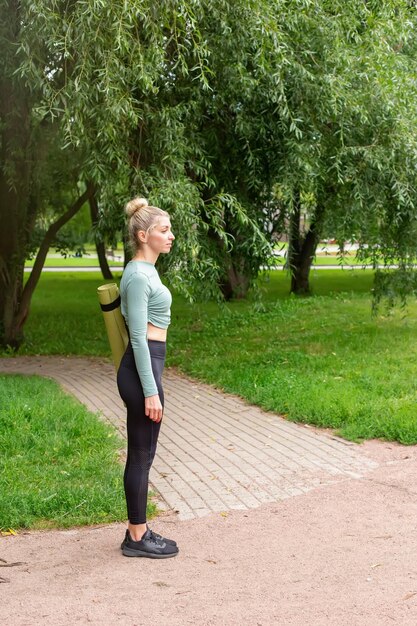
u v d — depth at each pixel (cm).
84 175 926
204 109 1032
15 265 1352
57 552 447
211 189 1044
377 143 1055
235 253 1093
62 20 820
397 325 1512
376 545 449
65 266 4409
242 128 977
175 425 782
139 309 418
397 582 396
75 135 869
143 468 438
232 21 920
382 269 1282
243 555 438
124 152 903
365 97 1028
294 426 768
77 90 804
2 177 1297
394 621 352
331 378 962
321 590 388
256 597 380
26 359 1285
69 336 1530
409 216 1154
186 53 927
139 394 430
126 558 436
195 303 1050
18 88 1012
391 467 614
